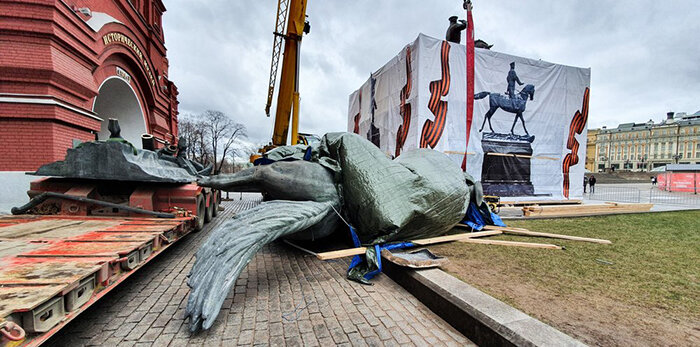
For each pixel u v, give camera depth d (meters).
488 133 10.80
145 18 14.33
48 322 1.82
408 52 10.44
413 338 2.66
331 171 4.95
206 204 7.47
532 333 2.27
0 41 6.41
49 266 2.31
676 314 2.73
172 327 2.79
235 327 2.80
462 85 10.23
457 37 11.62
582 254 4.69
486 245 5.26
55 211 4.85
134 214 5.07
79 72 7.68
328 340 2.61
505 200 10.95
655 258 4.50
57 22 6.80
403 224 4.48
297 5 10.95
